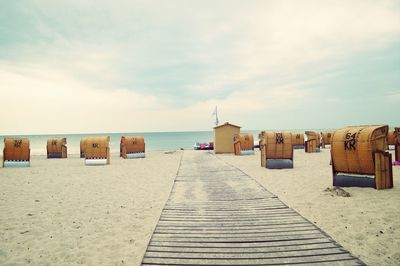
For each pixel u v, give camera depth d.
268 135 15.38
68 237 5.54
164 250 4.71
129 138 25.98
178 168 16.47
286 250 4.59
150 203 8.09
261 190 9.48
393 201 7.48
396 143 16.03
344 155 9.52
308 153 26.58
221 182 11.30
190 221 6.27
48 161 24.59
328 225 5.77
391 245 4.72
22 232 5.86
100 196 9.20
